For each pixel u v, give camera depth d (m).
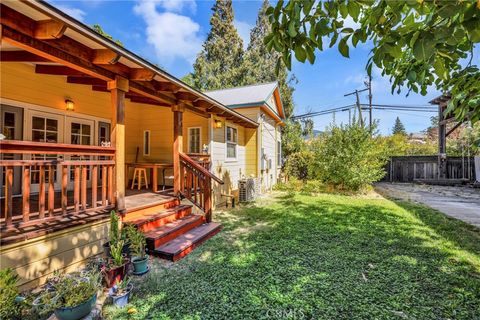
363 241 4.25
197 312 2.33
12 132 4.34
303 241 4.26
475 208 6.91
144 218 3.94
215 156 6.98
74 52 2.81
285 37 1.61
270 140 11.66
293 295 2.63
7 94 4.26
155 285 2.79
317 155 11.08
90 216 3.18
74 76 4.23
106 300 2.47
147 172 7.36
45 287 2.44
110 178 3.48
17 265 2.44
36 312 2.20
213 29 22.69
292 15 1.46
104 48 2.91
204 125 6.97
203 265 3.33
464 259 3.48
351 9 1.38
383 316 2.29
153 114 7.43
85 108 5.60
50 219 2.75
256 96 10.12
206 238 4.33
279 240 4.32
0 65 4.17
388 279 2.96
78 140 5.48
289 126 15.83
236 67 22.02
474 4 1.19
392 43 1.39
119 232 3.09
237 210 6.81
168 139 7.26
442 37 1.23
